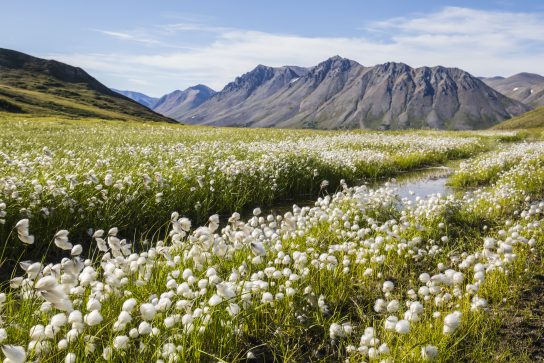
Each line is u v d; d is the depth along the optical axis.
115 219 8.72
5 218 7.21
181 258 5.50
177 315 3.76
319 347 4.65
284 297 5.04
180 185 10.84
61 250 7.75
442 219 9.37
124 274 4.51
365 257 6.79
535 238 8.00
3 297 3.65
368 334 3.88
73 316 3.00
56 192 7.69
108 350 3.35
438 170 21.36
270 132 43.44
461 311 5.03
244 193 12.01
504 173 16.23
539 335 4.96
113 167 11.48
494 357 4.45
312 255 6.23
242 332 4.50
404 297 5.88
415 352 3.97
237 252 5.95
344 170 16.89
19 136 22.92
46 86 145.62
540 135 57.28
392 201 10.40
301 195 14.41
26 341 3.50
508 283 6.20
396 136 40.69
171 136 29.22
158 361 3.28
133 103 167.00
